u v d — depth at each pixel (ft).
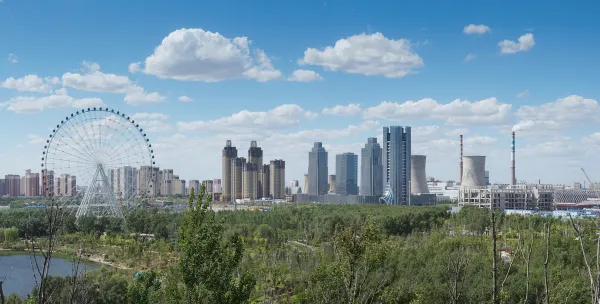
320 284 232.94
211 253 146.30
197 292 144.36
